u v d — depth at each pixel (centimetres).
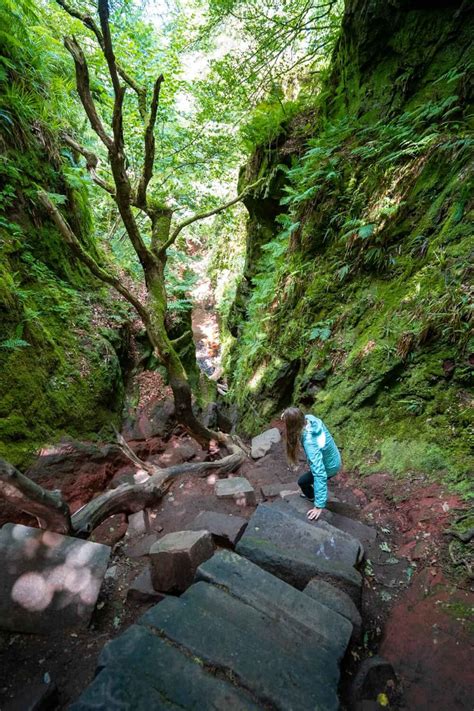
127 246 931
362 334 505
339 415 473
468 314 371
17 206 514
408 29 564
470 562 255
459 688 190
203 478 467
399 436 394
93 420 496
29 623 244
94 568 263
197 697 160
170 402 649
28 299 481
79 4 689
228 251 1648
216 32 854
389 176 521
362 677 195
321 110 784
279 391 655
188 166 927
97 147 816
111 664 171
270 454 533
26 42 569
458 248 408
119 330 647
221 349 1546
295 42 858
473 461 321
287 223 764
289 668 178
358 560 271
